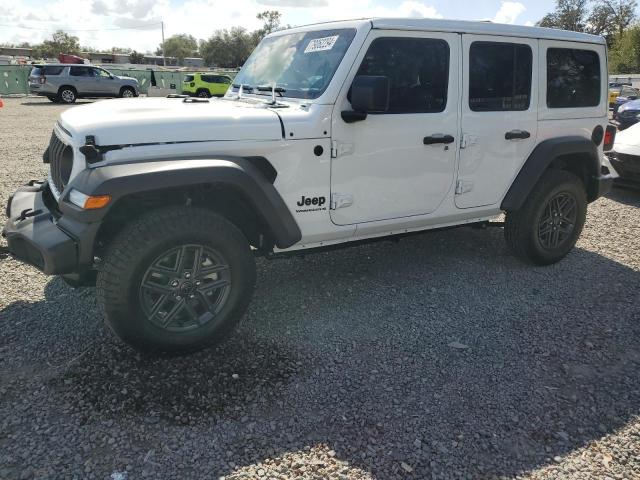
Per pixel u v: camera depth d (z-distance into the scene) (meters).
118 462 2.41
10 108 21.11
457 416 2.80
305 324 3.73
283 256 3.77
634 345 3.55
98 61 87.56
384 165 3.79
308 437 2.62
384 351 3.41
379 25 3.64
